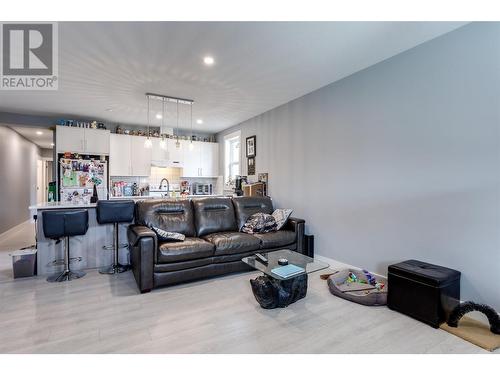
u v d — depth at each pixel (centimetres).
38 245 317
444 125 240
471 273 223
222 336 194
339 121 344
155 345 183
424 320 213
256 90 380
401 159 274
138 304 244
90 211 340
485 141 215
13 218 598
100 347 180
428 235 252
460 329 202
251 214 402
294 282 247
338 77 336
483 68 216
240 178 545
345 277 295
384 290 263
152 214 338
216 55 279
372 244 304
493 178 211
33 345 181
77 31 236
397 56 277
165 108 466
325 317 223
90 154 520
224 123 580
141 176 605
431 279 208
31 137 702
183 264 285
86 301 249
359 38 247
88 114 507
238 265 320
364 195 313
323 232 369
